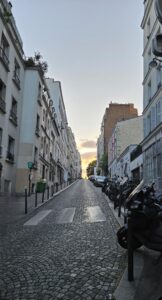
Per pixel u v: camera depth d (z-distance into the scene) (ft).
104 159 236.02
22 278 16.75
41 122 99.76
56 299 14.02
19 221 36.81
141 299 13.92
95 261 19.60
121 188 43.86
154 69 76.43
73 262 19.48
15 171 79.97
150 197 19.04
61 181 199.31
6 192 71.26
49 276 16.99
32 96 86.33
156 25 76.33
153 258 20.07
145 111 86.84
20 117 83.71
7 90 70.44
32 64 88.22
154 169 74.38
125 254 21.08
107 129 240.53
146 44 87.97
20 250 22.70
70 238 26.37
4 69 67.51
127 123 157.58
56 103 171.53
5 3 65.77
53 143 146.92
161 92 69.36
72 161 359.87
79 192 90.12
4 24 65.82
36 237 27.25
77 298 14.11
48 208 50.19
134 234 18.93
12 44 73.46
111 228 30.76
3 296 14.42
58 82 173.99
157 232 17.81
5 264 19.30
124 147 155.43
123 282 15.84
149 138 78.95
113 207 48.11
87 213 42.22
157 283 15.70
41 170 104.83
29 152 82.94
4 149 69.00
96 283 15.88
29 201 60.23
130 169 118.52
